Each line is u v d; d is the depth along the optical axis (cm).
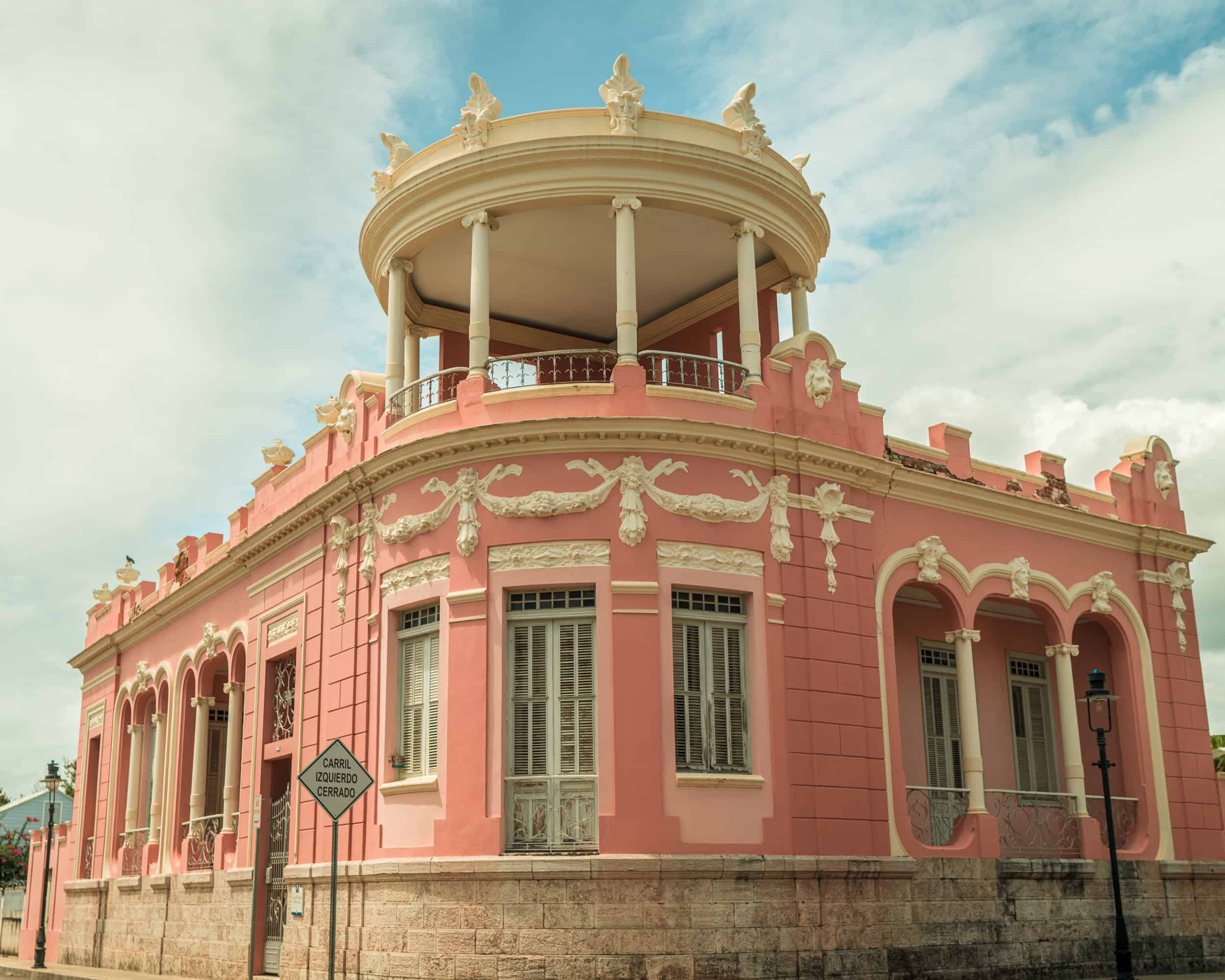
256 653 2459
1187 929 2327
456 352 2488
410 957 1758
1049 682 2553
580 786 1758
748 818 1788
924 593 2316
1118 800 2378
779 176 2097
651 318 2531
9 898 4491
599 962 1658
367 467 2020
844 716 1930
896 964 1873
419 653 1942
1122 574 2503
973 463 2289
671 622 1814
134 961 2841
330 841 2014
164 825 2855
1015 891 2069
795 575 1934
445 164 2031
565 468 1845
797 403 2016
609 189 1989
